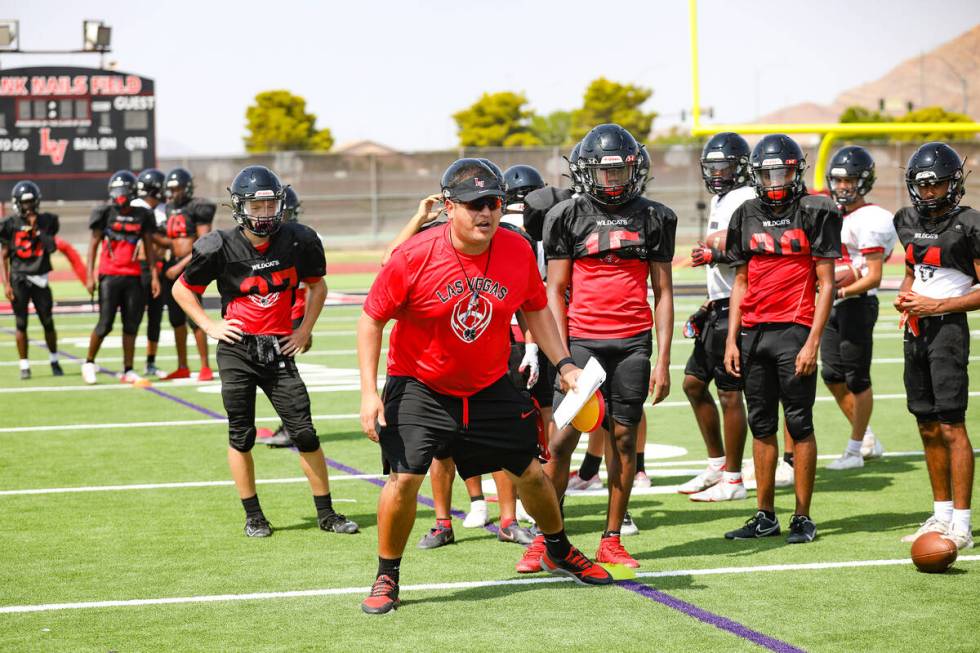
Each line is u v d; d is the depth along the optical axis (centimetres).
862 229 874
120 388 1355
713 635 514
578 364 643
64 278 3300
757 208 683
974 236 652
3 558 660
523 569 627
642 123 7688
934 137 4362
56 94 2909
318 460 724
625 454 639
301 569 637
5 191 2902
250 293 710
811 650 494
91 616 552
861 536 699
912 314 661
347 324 2066
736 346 698
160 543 695
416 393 554
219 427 1103
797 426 684
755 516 710
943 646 498
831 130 2275
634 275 646
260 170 702
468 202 514
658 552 671
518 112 7775
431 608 561
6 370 1520
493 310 539
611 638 511
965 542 661
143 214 1373
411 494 551
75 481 872
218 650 501
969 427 1051
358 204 4319
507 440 561
